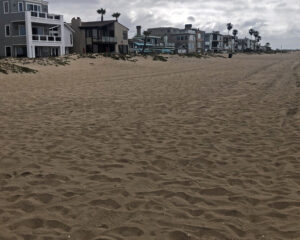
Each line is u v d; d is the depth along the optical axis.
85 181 5.34
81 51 55.72
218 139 7.86
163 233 3.76
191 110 11.51
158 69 34.69
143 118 10.27
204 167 6.02
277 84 19.48
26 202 4.56
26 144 7.45
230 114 10.75
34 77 22.61
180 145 7.41
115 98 14.45
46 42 44.12
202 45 111.50
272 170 5.84
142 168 5.95
